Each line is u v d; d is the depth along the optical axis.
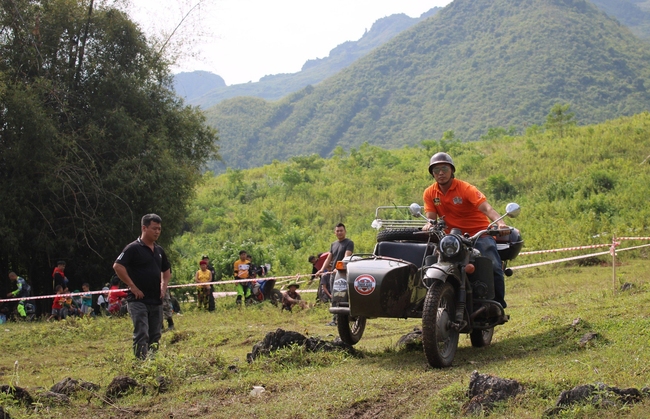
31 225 17.31
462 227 7.18
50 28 18.47
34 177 17.17
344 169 44.75
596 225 21.69
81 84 18.80
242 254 15.73
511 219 26.02
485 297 6.75
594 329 6.91
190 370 6.47
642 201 25.41
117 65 19.08
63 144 17.09
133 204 18.09
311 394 5.39
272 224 32.28
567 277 14.78
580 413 4.29
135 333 7.29
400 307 6.39
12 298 15.59
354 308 6.36
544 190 30.77
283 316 12.17
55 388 6.03
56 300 14.86
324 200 36.97
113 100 18.91
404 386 5.44
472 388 4.82
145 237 7.46
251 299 15.34
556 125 46.31
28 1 18.39
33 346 10.73
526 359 6.16
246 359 7.10
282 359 6.60
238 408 5.21
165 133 19.58
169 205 18.42
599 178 29.69
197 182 20.67
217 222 35.31
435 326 5.97
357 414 4.87
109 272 18.39
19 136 16.59
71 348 10.31
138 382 6.06
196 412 5.21
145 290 7.37
